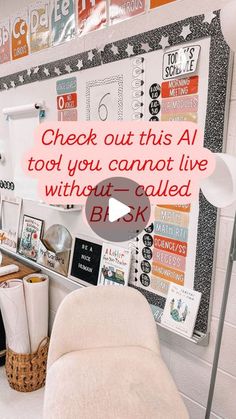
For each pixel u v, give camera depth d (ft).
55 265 5.88
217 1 3.25
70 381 3.07
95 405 2.83
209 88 3.40
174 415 2.79
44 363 5.92
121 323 3.62
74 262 5.49
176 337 4.29
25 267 6.68
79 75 4.91
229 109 3.34
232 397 3.81
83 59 4.77
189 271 3.90
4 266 6.51
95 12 4.58
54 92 5.43
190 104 3.60
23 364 5.68
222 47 3.22
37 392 5.81
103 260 4.92
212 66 3.33
